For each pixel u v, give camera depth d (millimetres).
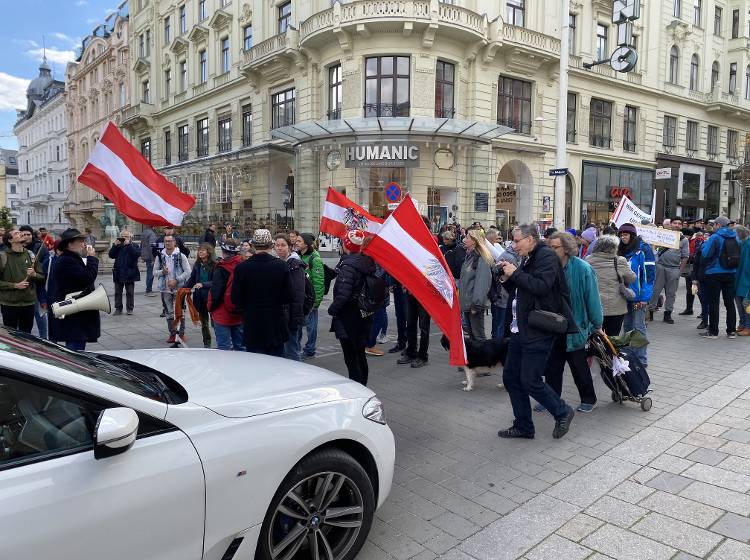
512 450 4363
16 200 96062
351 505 2848
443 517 3354
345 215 8758
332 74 20734
